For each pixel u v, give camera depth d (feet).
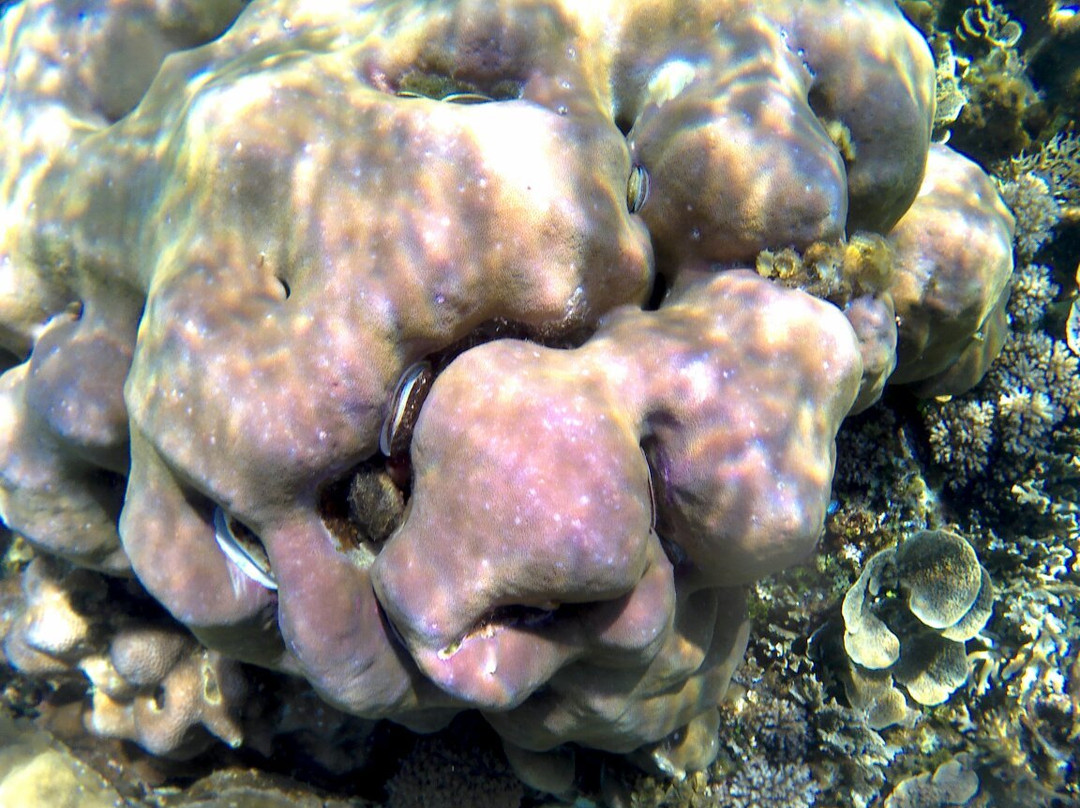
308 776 1.89
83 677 1.78
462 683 1.15
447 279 1.17
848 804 1.96
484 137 1.20
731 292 1.28
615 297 1.29
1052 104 2.24
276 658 1.38
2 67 1.65
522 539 1.09
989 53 2.23
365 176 1.19
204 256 1.22
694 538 1.25
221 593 1.24
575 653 1.24
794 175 1.28
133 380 1.22
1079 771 1.96
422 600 1.12
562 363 1.20
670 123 1.35
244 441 1.13
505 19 1.32
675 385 1.20
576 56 1.36
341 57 1.33
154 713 1.69
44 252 1.45
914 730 2.04
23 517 1.51
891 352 1.53
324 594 1.19
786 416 1.20
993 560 2.07
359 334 1.15
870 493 2.00
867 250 1.46
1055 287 2.11
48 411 1.38
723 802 1.89
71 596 1.67
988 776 2.00
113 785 1.77
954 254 1.68
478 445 1.11
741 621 1.57
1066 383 2.01
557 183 1.20
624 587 1.13
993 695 2.06
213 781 1.82
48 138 1.52
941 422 2.04
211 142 1.23
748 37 1.37
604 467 1.11
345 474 1.21
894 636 1.87
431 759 1.88
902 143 1.46
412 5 1.37
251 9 1.52
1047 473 2.01
